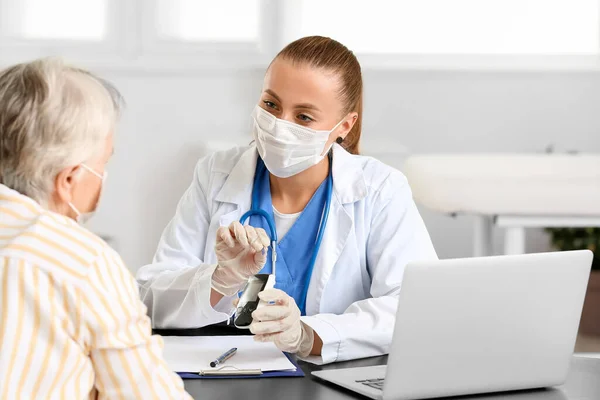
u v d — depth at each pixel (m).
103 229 4.75
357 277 2.23
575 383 1.69
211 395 1.52
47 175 1.28
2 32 4.74
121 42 4.80
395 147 4.86
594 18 5.02
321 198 2.24
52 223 1.25
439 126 4.95
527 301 1.54
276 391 1.56
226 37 4.87
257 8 4.86
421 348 1.48
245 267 1.91
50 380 1.19
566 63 5.00
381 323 1.90
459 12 4.96
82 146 1.29
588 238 4.87
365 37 4.93
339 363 1.81
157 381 1.26
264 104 2.14
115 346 1.23
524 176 3.68
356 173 2.25
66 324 1.21
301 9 4.89
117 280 1.28
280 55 2.14
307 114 2.10
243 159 2.31
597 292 4.77
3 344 1.18
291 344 1.77
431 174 3.76
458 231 5.01
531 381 1.60
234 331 2.02
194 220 2.31
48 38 4.78
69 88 1.28
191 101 4.76
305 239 2.23
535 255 1.53
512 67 4.92
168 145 4.77
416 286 1.44
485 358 1.54
